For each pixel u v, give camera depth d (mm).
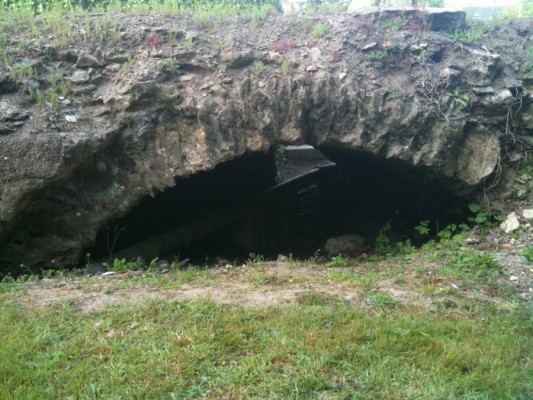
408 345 2703
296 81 4840
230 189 6688
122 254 5172
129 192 4625
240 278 3738
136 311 3021
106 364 2514
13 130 4211
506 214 5082
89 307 3156
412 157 5078
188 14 5387
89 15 5309
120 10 5512
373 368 2480
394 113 4965
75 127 4352
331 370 2467
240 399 2266
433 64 5238
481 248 4547
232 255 6352
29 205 4195
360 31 5277
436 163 5051
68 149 4168
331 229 6746
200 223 6180
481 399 2271
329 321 2928
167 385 2338
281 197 7117
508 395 2285
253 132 4793
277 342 2666
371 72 5074
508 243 4672
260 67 4879
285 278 3713
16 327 2832
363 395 2289
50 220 4371
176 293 3344
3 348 2598
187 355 2551
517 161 5250
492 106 5141
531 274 3906
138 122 4535
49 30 4941
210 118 4629
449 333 2857
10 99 4414
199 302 3113
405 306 3221
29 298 3293
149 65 4668
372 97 4945
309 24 5348
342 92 4906
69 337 2773
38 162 4121
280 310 3045
